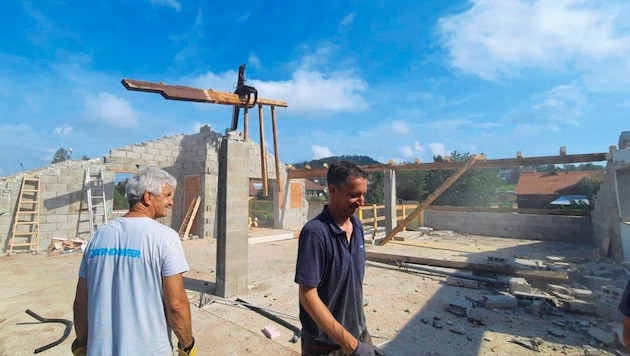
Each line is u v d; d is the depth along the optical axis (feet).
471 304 16.15
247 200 19.31
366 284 20.35
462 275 20.99
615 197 27.22
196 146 45.27
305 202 58.80
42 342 12.84
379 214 55.36
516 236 38.91
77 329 6.25
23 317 15.39
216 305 16.71
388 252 30.40
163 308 6.11
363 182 6.22
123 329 5.61
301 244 6.08
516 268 19.92
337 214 6.31
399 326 14.06
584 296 16.47
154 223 6.40
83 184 38.04
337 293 6.14
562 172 96.53
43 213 35.14
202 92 17.02
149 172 6.86
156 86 15.24
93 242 6.19
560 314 15.14
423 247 32.99
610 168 27.96
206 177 43.57
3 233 32.63
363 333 6.50
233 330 13.61
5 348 12.37
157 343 5.84
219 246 18.26
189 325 6.28
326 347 6.09
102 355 5.53
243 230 18.90
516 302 16.08
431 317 15.03
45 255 31.53
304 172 50.49
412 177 83.56
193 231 44.27
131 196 6.64
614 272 21.58
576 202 58.34
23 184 33.86
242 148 19.01
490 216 40.96
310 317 6.26
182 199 46.37
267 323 14.51
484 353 11.68
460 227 43.29
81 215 37.63
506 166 31.63
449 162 33.99
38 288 20.21
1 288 20.18
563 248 31.99
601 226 30.81
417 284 20.33
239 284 18.53
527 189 92.84
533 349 11.91
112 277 5.85
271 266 25.77
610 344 12.03
